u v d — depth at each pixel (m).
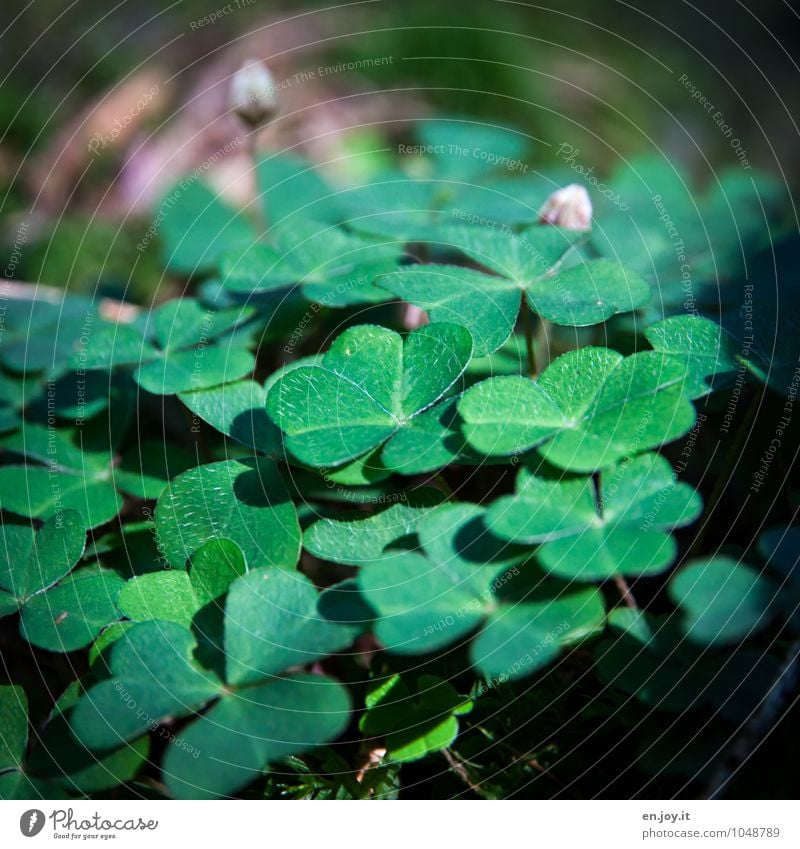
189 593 0.13
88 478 0.15
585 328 0.17
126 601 0.13
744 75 0.31
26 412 0.16
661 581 0.15
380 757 0.13
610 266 0.15
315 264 0.17
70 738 0.12
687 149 0.28
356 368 0.13
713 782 0.12
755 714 0.12
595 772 0.13
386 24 0.31
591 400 0.13
